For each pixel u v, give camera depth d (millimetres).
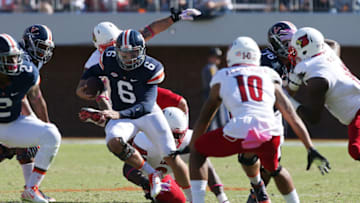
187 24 56781
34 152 20047
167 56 60969
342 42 56000
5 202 19234
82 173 27219
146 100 17828
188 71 61031
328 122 59750
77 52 61094
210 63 48812
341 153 37188
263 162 15352
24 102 19250
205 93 48500
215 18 56500
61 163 30922
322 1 56594
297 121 14984
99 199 20266
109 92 19969
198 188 15211
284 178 15828
